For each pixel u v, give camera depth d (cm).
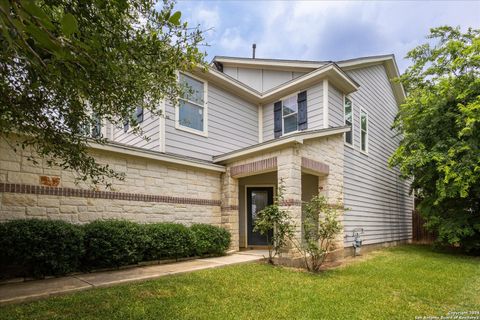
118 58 253
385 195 1302
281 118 1071
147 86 326
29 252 464
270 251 724
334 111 965
